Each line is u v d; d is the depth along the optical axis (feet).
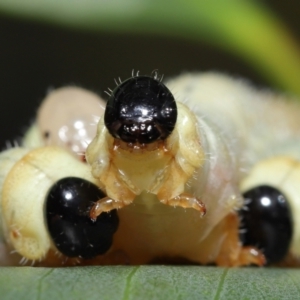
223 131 0.25
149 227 0.24
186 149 0.22
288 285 0.22
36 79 0.36
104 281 0.22
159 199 0.22
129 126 0.22
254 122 0.29
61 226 0.23
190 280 0.22
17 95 0.37
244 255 0.24
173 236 0.24
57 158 0.24
